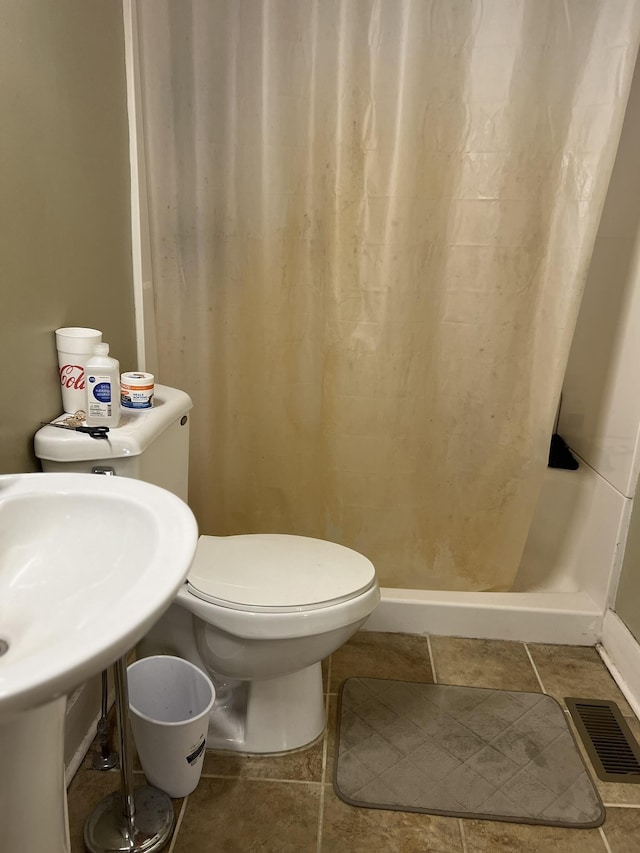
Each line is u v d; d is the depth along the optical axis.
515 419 1.74
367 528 1.87
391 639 1.87
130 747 1.17
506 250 1.59
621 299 1.83
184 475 1.49
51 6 1.12
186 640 1.44
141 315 1.61
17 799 0.77
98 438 1.15
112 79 1.39
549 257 1.60
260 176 1.58
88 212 1.32
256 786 1.38
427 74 1.47
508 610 1.86
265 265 1.66
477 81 1.47
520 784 1.41
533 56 1.45
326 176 1.58
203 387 1.76
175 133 1.55
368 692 1.66
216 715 1.51
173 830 1.27
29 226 1.09
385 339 1.66
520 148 1.51
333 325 1.67
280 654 1.30
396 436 1.76
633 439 1.74
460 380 1.71
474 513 1.84
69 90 1.20
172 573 0.71
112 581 0.83
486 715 1.60
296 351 1.73
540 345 1.67
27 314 1.12
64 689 0.54
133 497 0.90
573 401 2.17
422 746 1.50
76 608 0.81
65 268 1.24
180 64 1.50
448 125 1.51
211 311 1.70
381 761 1.45
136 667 1.37
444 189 1.56
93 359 1.17
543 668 1.78
